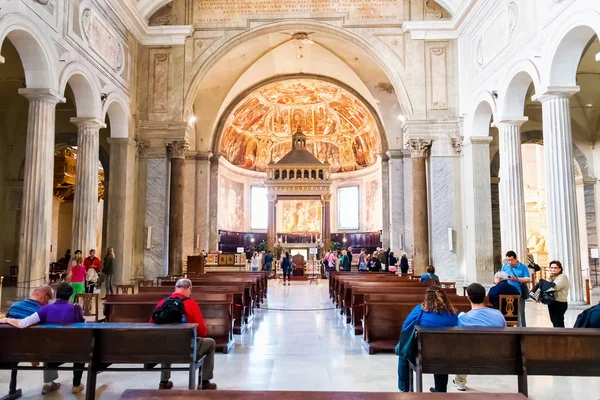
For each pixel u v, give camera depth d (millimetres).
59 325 5453
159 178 18438
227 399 3117
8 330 5289
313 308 14164
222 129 26391
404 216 24375
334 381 6469
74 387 6039
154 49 18859
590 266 20016
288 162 29531
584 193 20328
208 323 8367
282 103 31703
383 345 8141
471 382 6473
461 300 8656
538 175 26969
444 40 18531
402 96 18406
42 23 11641
